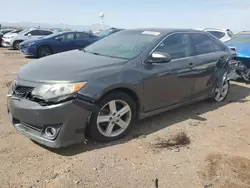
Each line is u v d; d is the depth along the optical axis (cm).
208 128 441
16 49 1856
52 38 1398
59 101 318
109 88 349
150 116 448
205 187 282
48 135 328
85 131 358
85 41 1489
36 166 311
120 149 355
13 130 401
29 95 332
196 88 498
